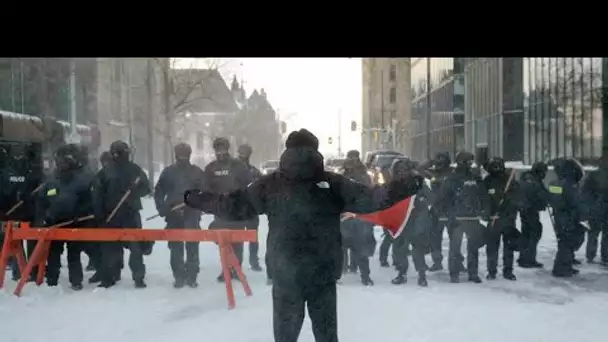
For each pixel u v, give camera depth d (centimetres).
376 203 480
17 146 1911
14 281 969
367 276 974
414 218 955
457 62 4575
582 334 690
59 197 915
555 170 1063
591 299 867
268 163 3978
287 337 482
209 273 1059
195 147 7869
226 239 839
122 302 834
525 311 791
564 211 1035
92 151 3188
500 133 3547
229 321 737
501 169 1008
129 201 920
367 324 726
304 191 484
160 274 1043
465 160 997
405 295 889
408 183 479
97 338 669
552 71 2812
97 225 918
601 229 1171
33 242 991
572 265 1116
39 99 2845
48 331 695
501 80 3525
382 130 7569
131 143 4022
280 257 482
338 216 491
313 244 480
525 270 1109
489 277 1016
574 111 2578
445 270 1120
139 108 4912
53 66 2967
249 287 902
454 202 992
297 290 482
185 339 666
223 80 4091
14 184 981
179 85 3791
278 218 486
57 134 2639
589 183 1175
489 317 761
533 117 3078
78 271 923
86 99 3822
